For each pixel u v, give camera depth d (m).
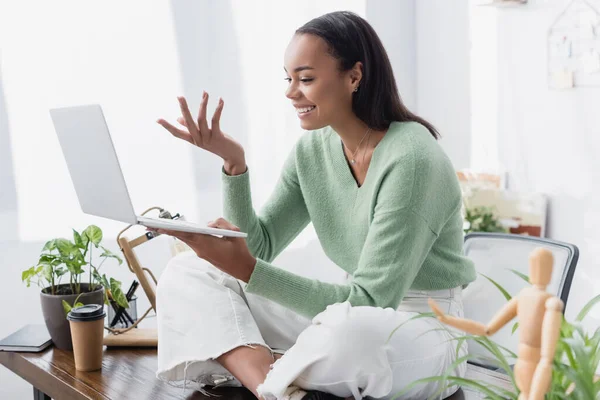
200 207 3.01
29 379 2.02
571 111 3.14
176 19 2.90
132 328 2.21
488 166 3.50
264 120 3.17
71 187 2.70
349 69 1.79
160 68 2.88
